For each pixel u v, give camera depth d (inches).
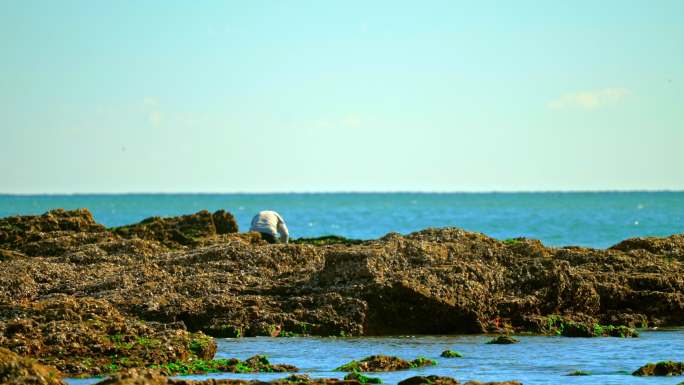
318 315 4608.8
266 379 3329.2
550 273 4933.6
